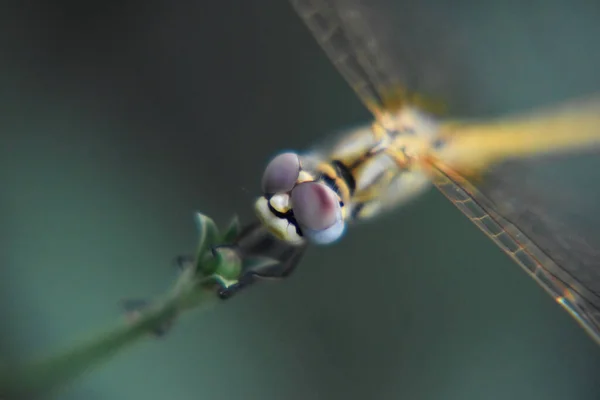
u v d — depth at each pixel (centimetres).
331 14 34
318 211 32
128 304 31
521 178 33
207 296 31
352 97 34
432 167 33
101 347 31
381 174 33
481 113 34
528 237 33
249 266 32
